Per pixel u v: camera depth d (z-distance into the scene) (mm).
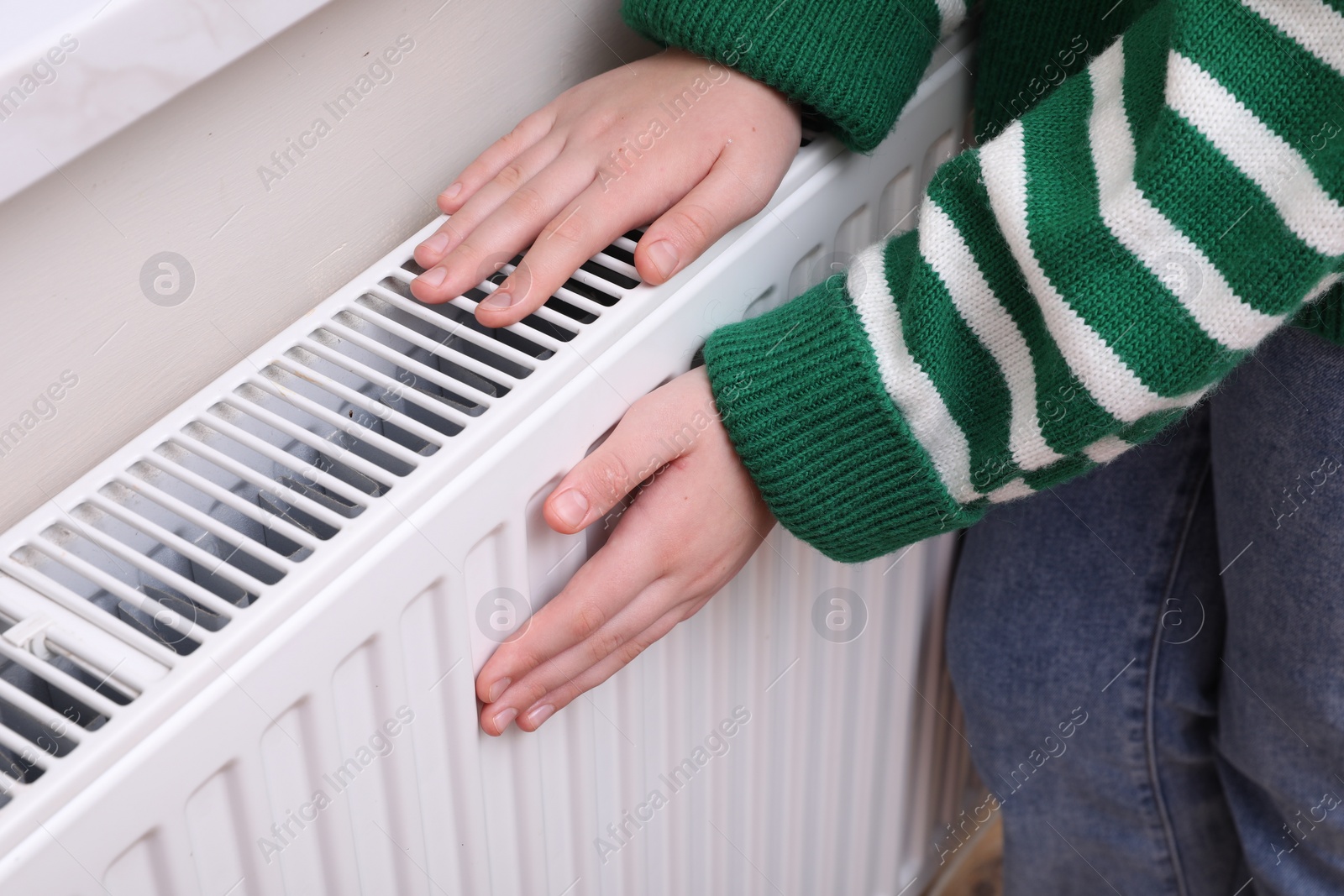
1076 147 515
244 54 431
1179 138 462
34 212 422
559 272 511
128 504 436
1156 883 876
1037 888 928
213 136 475
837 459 536
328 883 470
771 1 555
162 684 371
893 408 521
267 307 538
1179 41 461
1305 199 446
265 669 391
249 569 470
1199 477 733
